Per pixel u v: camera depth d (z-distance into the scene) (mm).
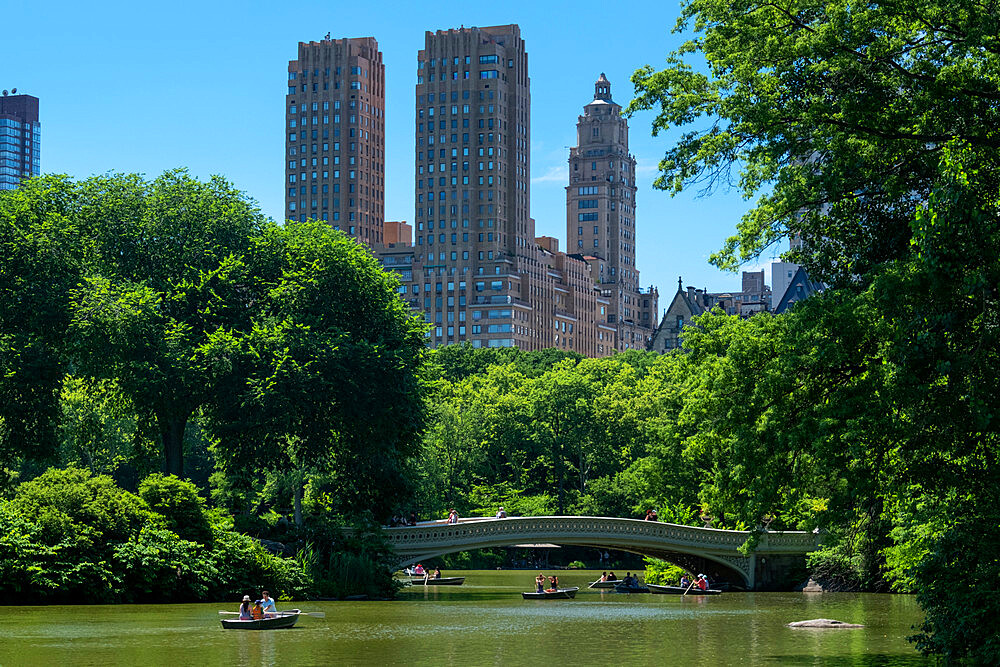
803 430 37406
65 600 63500
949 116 37281
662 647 49188
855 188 40625
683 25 43000
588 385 173000
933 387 33062
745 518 40844
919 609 71000
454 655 45844
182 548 67562
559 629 57125
